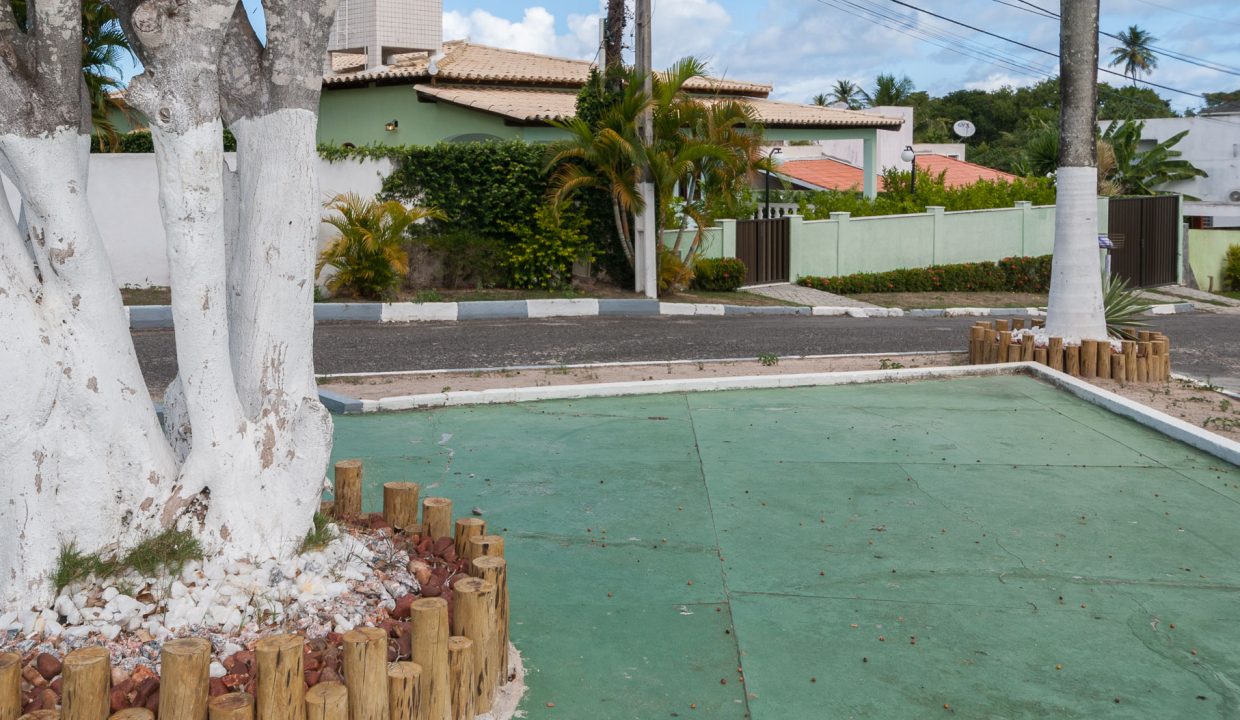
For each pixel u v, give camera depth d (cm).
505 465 754
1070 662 455
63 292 400
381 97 2464
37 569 390
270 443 439
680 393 1022
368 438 830
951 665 450
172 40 392
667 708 409
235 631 389
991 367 1137
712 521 637
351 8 2755
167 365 1145
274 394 441
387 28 2711
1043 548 596
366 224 1720
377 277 1711
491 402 966
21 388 383
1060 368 1153
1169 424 856
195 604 396
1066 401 993
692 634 478
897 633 482
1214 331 1912
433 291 1802
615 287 2044
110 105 2078
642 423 887
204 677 325
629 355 1313
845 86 8375
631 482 716
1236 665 454
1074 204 1167
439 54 2730
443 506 497
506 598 423
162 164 406
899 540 607
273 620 398
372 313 1645
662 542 600
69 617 384
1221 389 1120
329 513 518
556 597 519
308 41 428
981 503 677
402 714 347
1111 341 1159
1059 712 411
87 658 320
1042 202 2952
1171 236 3078
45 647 369
